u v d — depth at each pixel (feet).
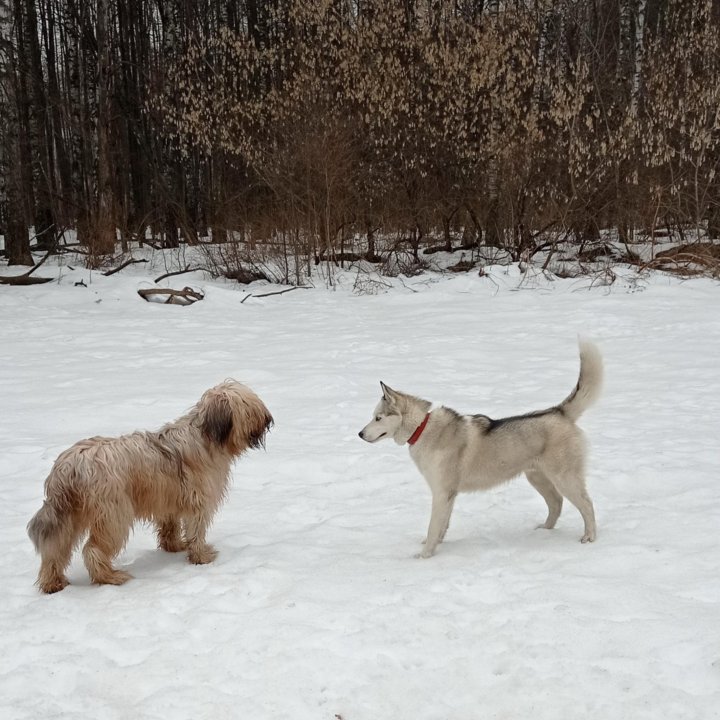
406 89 46.06
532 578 10.33
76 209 60.64
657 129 44.39
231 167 53.52
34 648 9.06
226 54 53.11
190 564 11.35
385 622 9.35
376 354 25.40
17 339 29.17
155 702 8.02
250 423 11.53
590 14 57.11
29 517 13.00
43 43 77.97
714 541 11.12
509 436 11.51
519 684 8.11
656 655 8.45
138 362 24.86
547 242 46.39
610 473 14.06
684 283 37.96
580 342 11.66
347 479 14.53
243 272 43.96
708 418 17.31
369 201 46.73
